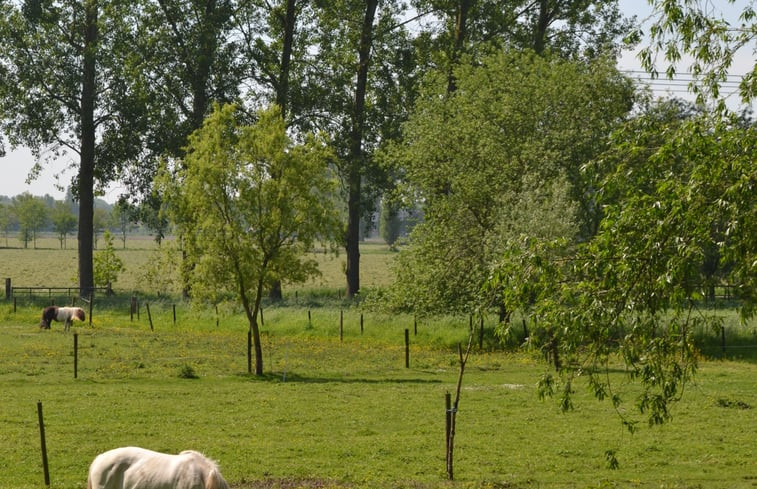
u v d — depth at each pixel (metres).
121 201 68.44
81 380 32.19
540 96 49.22
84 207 70.69
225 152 35.66
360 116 68.19
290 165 35.31
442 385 32.66
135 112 65.50
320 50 70.62
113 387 30.75
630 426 15.13
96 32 69.31
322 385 32.28
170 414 25.89
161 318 57.19
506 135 49.09
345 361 39.44
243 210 35.31
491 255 42.41
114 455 13.10
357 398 29.34
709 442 23.27
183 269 36.97
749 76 13.82
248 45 69.06
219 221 35.12
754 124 13.43
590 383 14.78
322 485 17.86
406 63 67.19
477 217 47.94
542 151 46.47
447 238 47.03
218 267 34.91
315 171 35.91
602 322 13.94
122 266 75.12
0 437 22.22
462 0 65.38
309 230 35.53
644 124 14.84
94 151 68.12
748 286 13.53
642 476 19.52
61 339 45.38
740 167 12.89
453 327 48.69
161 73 66.88
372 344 46.56
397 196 52.47
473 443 22.77
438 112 51.53
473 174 47.25
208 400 28.44
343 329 50.50
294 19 70.62
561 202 41.88
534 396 30.19
